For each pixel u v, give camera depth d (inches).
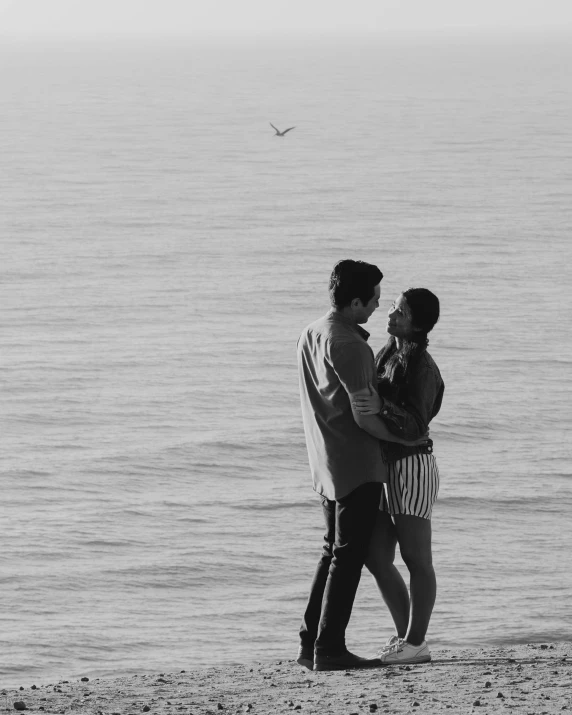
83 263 3725.4
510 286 3270.2
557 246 3914.9
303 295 3179.1
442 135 7755.9
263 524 1524.4
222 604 1230.9
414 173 5841.5
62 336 2755.9
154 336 2748.5
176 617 1184.8
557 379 2325.3
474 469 1753.2
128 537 1465.3
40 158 6628.9
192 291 3262.8
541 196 5049.2
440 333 2716.5
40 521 1531.7
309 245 3927.2
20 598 1240.8
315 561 1373.0
